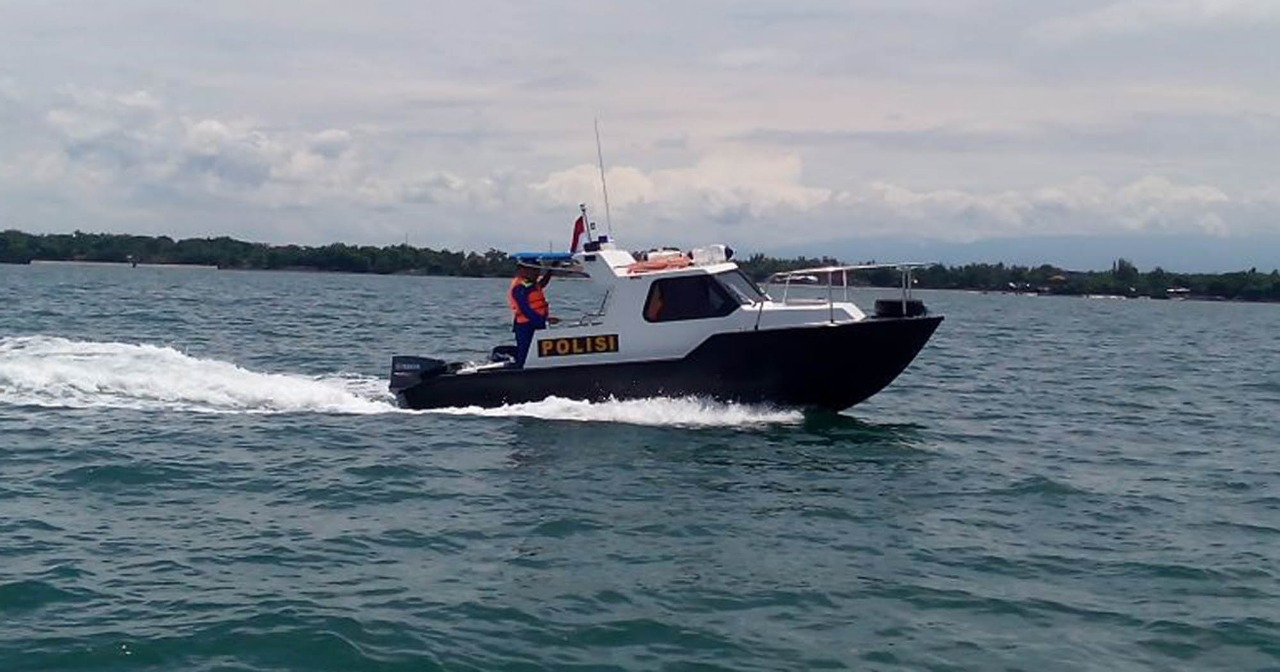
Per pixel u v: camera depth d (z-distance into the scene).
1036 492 12.44
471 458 13.40
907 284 16.12
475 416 16.08
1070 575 9.41
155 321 35.53
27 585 8.48
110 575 8.84
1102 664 7.55
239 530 10.29
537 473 12.66
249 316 40.47
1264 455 15.33
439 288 85.81
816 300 16.84
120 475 12.27
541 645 7.66
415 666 7.24
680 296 15.89
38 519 10.45
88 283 69.44
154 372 18.75
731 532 10.45
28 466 12.59
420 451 13.78
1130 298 127.06
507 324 39.38
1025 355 32.94
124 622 7.82
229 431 14.95
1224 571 9.56
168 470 12.54
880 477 12.88
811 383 15.90
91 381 17.88
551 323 16.86
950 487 12.55
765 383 15.87
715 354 15.73
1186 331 53.09
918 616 8.38
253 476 12.40
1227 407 20.84
